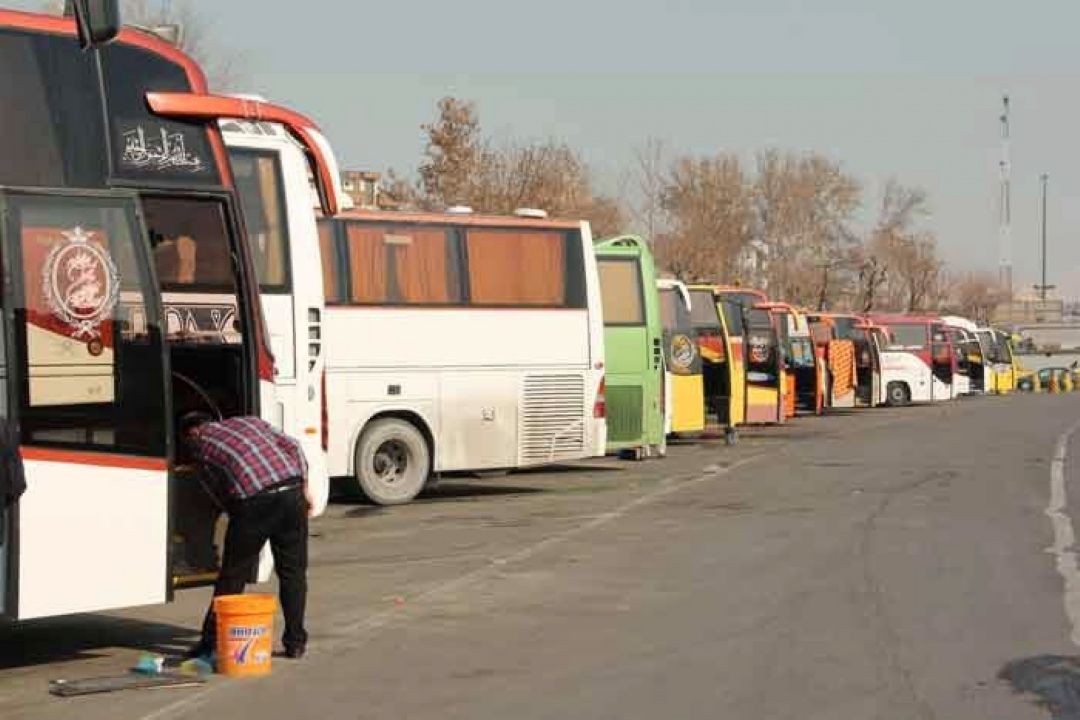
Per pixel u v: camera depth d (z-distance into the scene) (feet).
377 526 66.49
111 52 36.24
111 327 34.96
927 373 205.87
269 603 35.24
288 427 55.42
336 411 74.28
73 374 34.32
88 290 34.71
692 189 255.91
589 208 198.59
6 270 33.55
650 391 96.32
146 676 34.86
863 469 92.68
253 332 39.34
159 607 46.14
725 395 121.19
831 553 54.65
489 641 38.91
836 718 30.12
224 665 35.01
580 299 82.12
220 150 38.32
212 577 37.47
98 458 34.50
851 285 318.86
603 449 82.74
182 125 37.47
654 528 63.36
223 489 35.60
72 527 34.09
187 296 41.04
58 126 35.01
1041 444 115.34
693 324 121.08
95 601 34.37
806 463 98.48
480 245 79.10
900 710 30.71
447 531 64.03
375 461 75.56
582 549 57.11
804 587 46.85
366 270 75.72
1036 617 41.19
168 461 35.58
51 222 34.37
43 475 33.73
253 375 39.27
